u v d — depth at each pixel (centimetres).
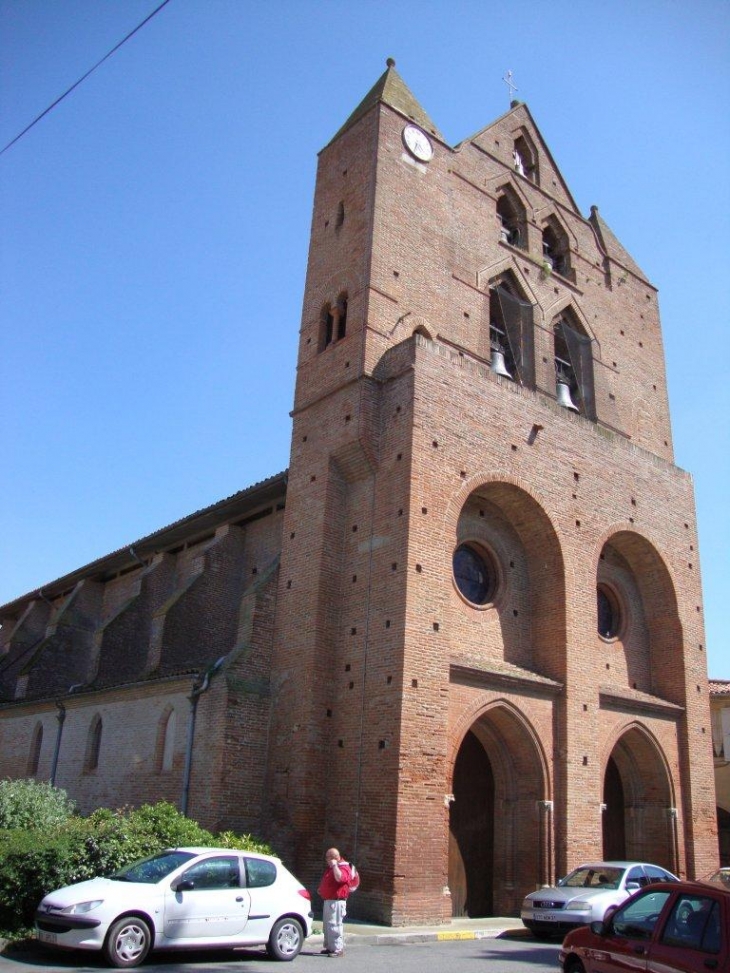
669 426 3644
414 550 2205
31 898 1522
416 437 2323
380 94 3017
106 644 3206
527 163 3634
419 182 2977
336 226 2909
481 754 2488
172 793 2334
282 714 2295
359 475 2456
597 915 1842
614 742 2655
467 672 2259
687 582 3112
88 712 2988
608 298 3628
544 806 2356
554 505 2673
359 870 2006
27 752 3325
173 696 2498
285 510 2581
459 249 3055
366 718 2139
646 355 3688
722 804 3781
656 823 2788
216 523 3253
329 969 1363
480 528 2611
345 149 3030
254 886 1467
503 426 2595
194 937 1368
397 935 1775
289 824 2134
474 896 2323
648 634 3083
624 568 3091
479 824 2405
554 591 2623
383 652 2156
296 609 2392
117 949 1297
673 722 2900
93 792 2759
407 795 1994
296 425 2672
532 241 3409
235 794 2198
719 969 905
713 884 1011
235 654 2358
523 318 3225
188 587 2938
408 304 2742
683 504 3231
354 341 2594
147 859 1483
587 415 3309
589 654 2612
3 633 4859
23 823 2094
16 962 1302
